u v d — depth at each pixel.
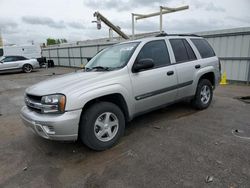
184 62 4.35
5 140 3.84
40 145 3.57
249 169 2.59
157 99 3.88
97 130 3.17
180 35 4.62
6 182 2.60
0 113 5.61
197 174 2.54
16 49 20.83
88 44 18.64
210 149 3.11
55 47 24.70
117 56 3.85
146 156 3.01
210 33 9.66
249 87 8.13
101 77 3.21
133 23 14.59
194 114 4.73
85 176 2.64
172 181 2.43
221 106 5.34
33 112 3.10
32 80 12.30
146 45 3.83
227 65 9.39
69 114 2.80
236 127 3.92
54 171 2.79
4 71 16.11
